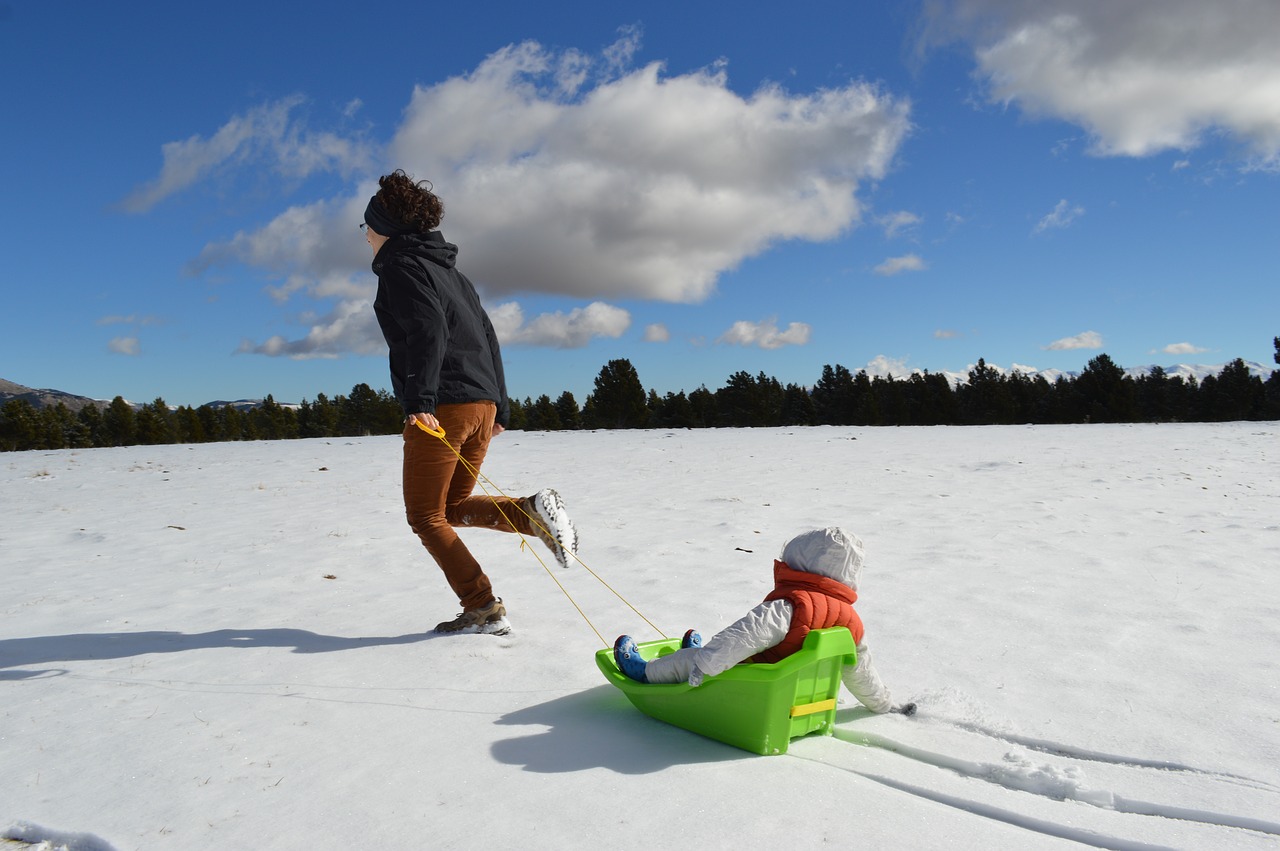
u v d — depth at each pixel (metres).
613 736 2.73
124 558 6.25
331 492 10.17
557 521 3.74
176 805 2.32
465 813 2.23
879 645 3.67
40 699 3.21
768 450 15.74
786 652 2.61
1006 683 3.17
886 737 2.67
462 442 3.87
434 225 3.88
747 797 2.28
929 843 2.03
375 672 3.41
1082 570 5.11
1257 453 13.38
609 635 3.91
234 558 6.11
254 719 2.94
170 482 11.73
